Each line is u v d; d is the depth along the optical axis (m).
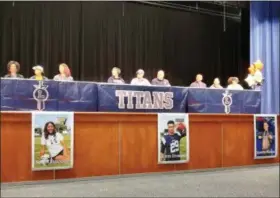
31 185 5.21
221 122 6.67
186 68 11.27
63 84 6.02
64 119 5.43
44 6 9.45
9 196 4.62
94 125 5.67
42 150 5.29
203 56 11.55
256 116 7.03
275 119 7.24
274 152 7.21
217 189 5.08
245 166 6.88
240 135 6.86
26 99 5.77
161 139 6.09
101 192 4.86
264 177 5.96
